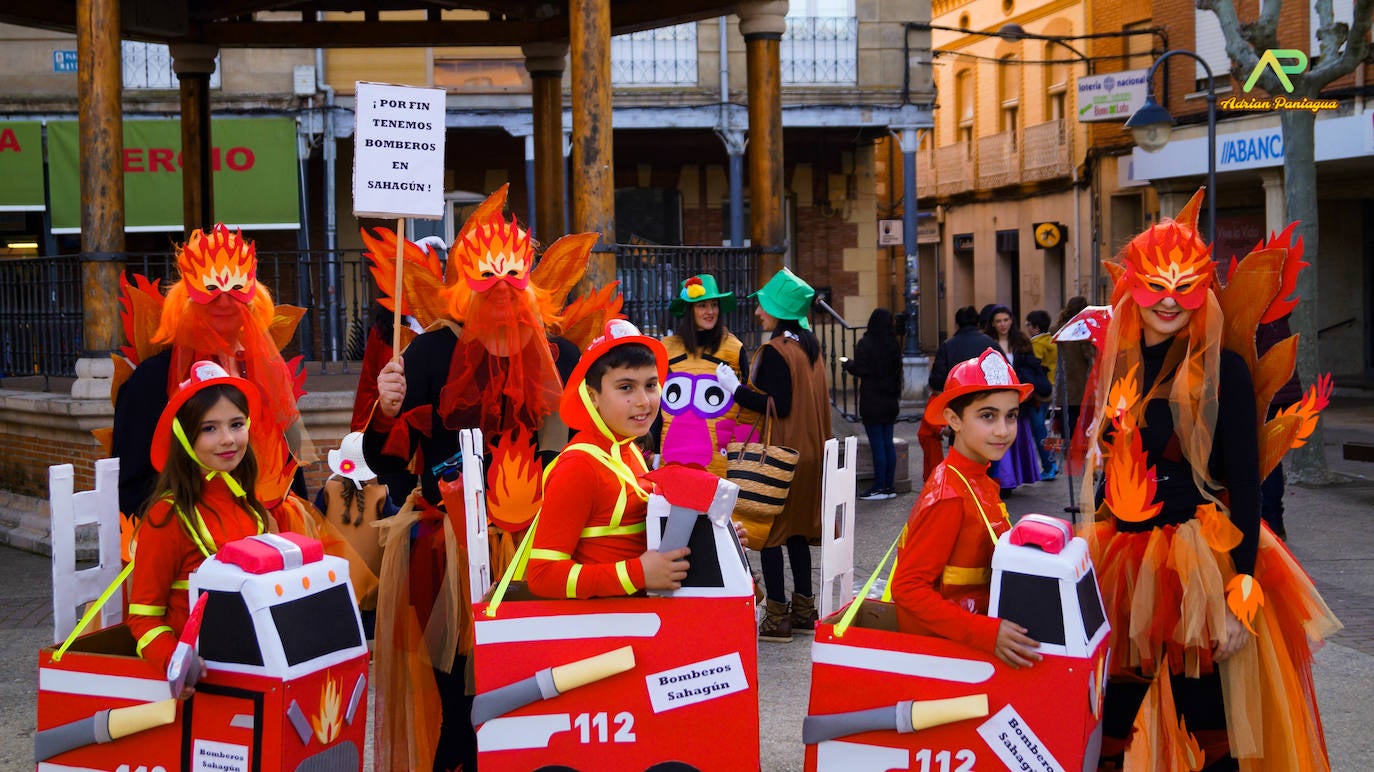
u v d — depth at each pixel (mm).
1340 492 10969
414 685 4301
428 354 4371
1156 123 13461
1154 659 3729
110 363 8430
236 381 3619
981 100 30734
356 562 4793
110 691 3404
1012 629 3260
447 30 11547
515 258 4246
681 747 3420
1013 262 30000
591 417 3572
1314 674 5840
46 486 9164
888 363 10844
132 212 17859
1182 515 3723
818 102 20312
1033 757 3273
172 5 10977
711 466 6840
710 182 21484
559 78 11711
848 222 21969
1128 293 3832
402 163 4914
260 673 3188
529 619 3457
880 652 3406
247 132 17891
